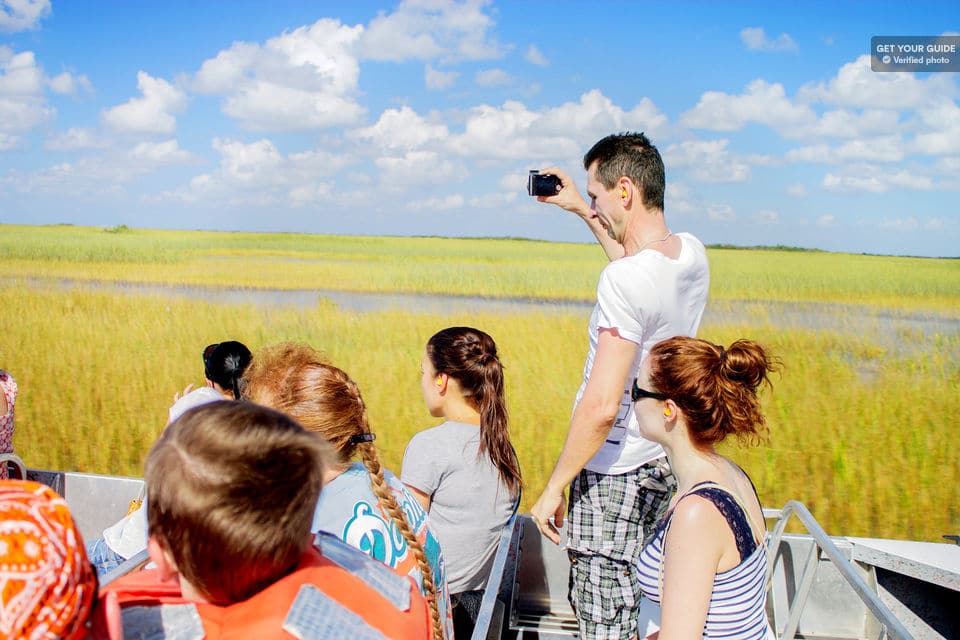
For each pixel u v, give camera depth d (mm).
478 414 2648
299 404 1681
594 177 2553
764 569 1659
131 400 7898
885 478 5984
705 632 1578
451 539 2561
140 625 1005
